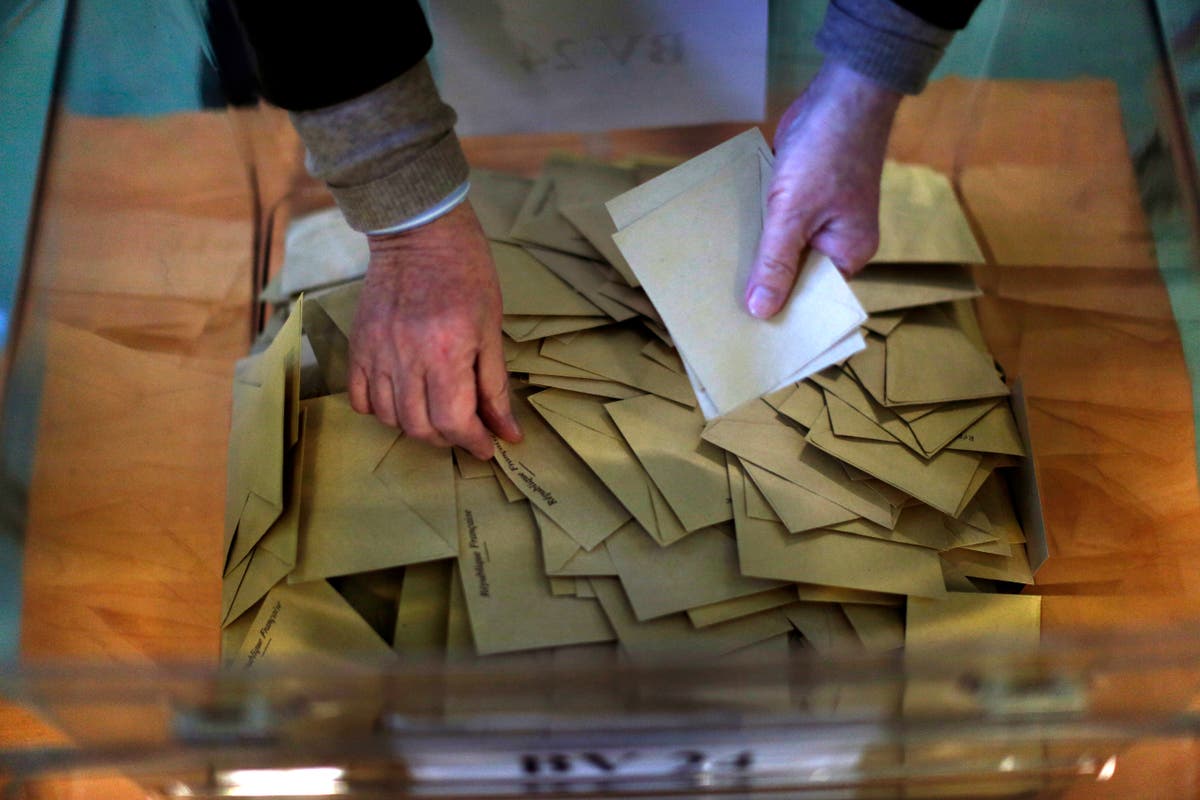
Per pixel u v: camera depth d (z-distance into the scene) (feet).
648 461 2.36
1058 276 2.90
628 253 2.01
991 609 2.31
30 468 2.22
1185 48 2.53
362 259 3.00
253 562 2.31
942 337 2.73
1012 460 2.54
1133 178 2.64
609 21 2.92
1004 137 3.13
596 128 3.33
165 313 2.78
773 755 2.03
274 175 3.32
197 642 2.37
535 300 2.59
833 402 2.49
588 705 1.78
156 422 2.62
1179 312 2.45
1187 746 2.33
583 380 2.50
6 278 2.36
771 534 2.29
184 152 2.97
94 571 2.31
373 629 2.27
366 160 1.91
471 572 2.26
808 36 2.99
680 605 2.21
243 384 2.67
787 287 1.94
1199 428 2.39
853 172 2.03
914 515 2.41
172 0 2.76
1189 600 2.27
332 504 2.35
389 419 2.23
